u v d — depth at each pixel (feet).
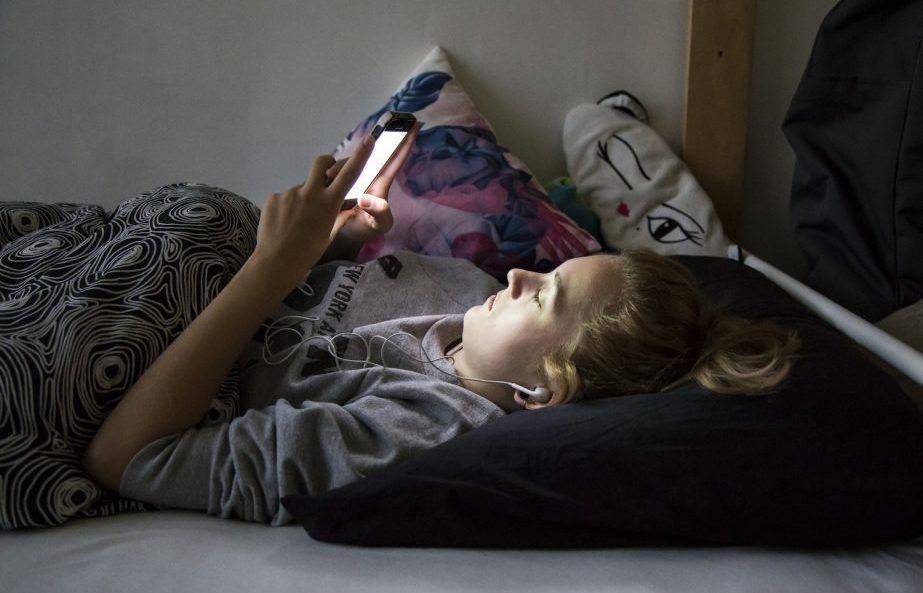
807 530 2.55
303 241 2.97
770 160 5.57
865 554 2.59
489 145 4.90
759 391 2.65
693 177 5.17
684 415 2.62
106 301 2.90
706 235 5.00
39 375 2.67
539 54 5.31
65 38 5.21
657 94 5.41
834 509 2.52
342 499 2.51
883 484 2.49
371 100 5.34
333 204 3.01
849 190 4.48
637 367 2.92
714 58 5.19
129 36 5.21
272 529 2.69
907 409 2.64
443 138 4.86
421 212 4.63
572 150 5.28
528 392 2.99
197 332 2.81
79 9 5.16
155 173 5.48
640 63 5.35
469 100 5.07
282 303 3.61
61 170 5.46
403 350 3.30
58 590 2.25
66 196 5.51
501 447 2.60
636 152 5.15
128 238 3.21
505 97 5.37
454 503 2.54
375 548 2.56
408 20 5.21
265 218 2.99
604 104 5.32
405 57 5.27
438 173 4.75
